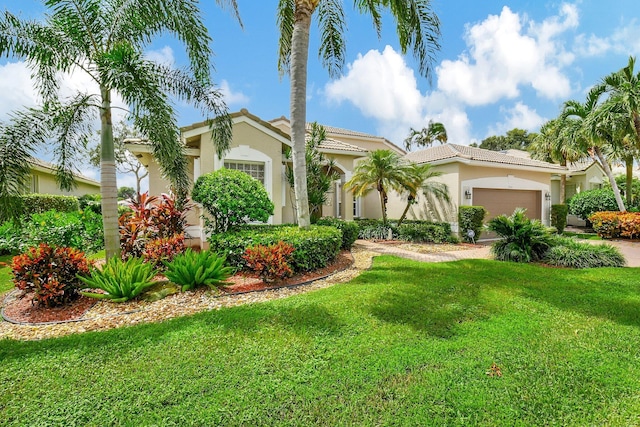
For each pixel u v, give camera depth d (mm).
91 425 2799
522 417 2895
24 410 2986
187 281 6770
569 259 9438
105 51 7594
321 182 13883
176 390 3248
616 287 6996
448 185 16656
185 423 2801
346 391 3234
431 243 15219
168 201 10047
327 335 4500
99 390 3270
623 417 2889
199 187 9828
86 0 7324
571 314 5320
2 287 7609
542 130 23891
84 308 6008
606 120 15039
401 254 12055
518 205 18531
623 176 27000
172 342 4316
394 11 10859
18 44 6926
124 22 7723
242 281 7582
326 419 2852
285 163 14086
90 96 7758
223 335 4516
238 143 12391
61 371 3631
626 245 14719
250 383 3365
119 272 6363
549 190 19406
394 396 3162
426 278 7754
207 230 10453
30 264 5961
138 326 4934
